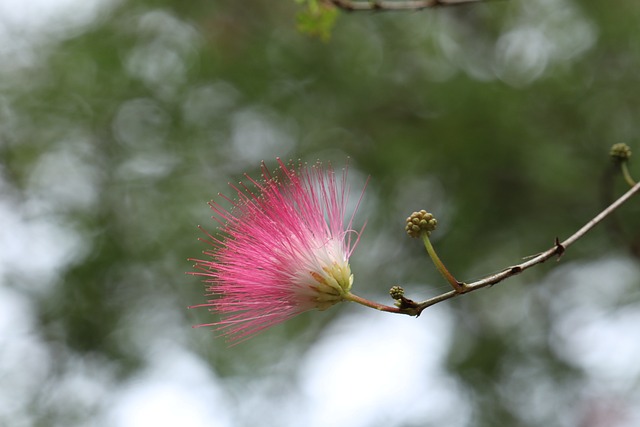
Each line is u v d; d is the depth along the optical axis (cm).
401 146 1220
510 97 1183
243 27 1381
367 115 1323
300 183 454
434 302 407
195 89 1321
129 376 1213
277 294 438
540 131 1195
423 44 1302
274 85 1317
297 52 1330
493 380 1198
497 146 1172
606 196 981
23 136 1330
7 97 1341
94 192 1304
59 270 1244
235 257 444
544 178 1151
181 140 1300
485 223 1207
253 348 1238
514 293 1262
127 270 1239
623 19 1212
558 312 1242
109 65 1314
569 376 1187
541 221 1217
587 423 1164
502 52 1284
